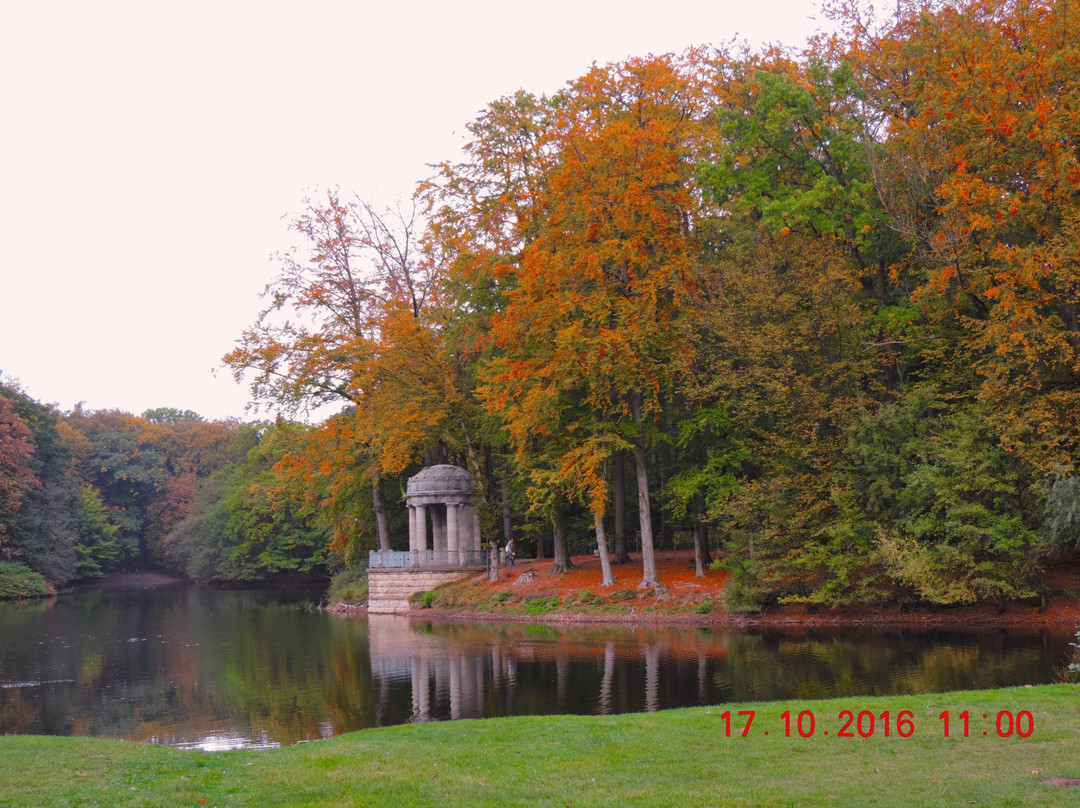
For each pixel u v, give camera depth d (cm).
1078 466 3294
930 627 3406
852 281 3997
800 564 3762
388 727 1745
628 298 4197
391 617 5069
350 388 5578
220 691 2702
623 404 4284
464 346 5044
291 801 1145
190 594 8825
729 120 4334
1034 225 3528
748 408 3919
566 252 4059
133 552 12356
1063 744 1255
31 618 5844
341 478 5756
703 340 4241
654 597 4278
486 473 5706
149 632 4662
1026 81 3516
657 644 3269
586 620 4203
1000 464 3353
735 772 1205
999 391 3331
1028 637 2977
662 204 4122
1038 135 3341
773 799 1049
